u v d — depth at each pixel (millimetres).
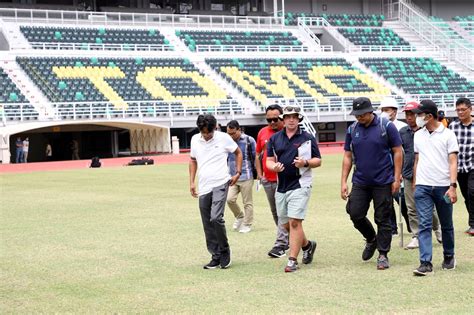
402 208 11391
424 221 8836
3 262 10398
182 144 42906
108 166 32656
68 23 47750
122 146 43156
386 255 9258
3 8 46312
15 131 35062
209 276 9078
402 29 57875
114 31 48125
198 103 41625
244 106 42656
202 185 9664
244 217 12844
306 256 9672
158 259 10320
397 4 60438
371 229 9633
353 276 8805
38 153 41938
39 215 15766
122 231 13094
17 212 16406
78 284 8805
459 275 8688
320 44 55125
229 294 8062
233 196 12719
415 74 50656
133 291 8344
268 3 58031
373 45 54625
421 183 8891
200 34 50438
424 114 8867
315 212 14898
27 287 8734
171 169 29641
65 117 37969
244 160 12672
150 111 39969
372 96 46844
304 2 59500
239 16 54250
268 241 11742
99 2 51781
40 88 40219
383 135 9211
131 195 19562
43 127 36312
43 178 26625
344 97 45625
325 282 8516
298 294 7945
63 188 22281
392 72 50344
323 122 44344
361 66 50625
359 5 61156
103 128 39125
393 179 9250
